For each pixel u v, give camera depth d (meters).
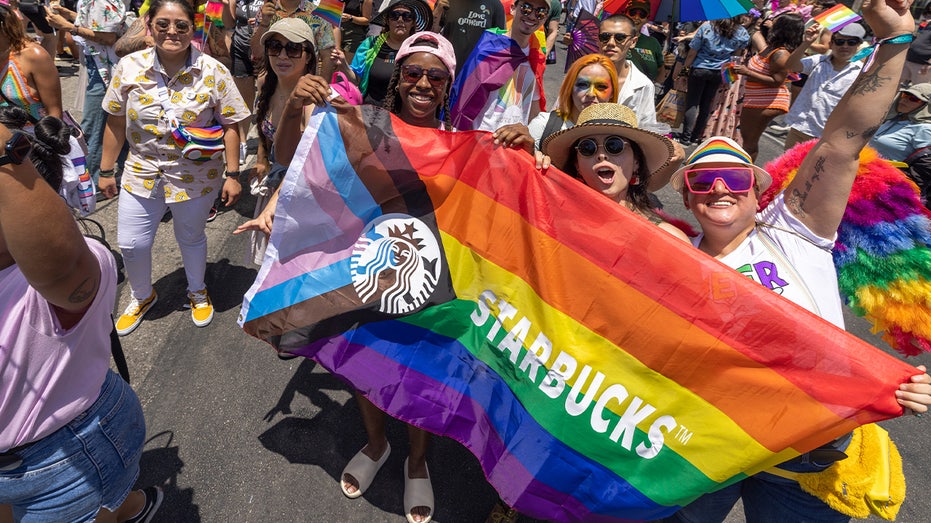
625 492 1.89
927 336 1.90
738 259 1.90
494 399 2.09
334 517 2.43
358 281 2.21
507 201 2.04
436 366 2.17
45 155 1.43
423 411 2.16
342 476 2.54
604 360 1.89
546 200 1.96
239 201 5.09
